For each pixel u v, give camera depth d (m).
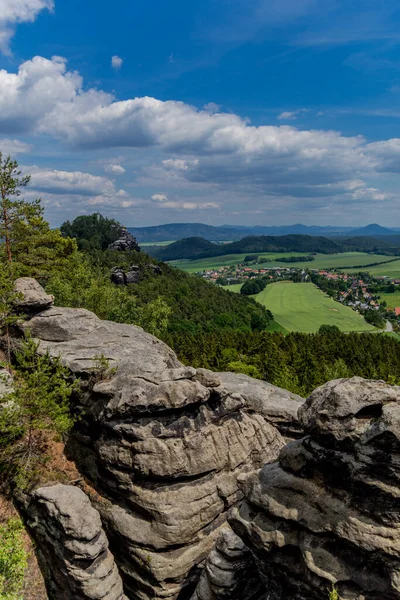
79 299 56.56
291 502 16.44
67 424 23.14
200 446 22.45
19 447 24.44
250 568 18.69
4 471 23.56
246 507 18.00
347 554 15.09
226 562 18.55
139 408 22.16
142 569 20.59
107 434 23.16
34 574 20.38
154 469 21.30
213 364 76.75
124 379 24.12
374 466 14.27
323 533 15.40
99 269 77.50
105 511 22.16
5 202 38.09
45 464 24.00
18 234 40.69
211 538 21.69
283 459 17.36
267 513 16.98
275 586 17.27
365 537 14.23
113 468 22.42
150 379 23.58
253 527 17.17
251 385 34.62
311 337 100.62
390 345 91.56
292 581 16.31
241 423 25.00
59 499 20.30
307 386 67.44
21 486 21.72
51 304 33.12
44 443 25.23
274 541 16.44
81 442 24.95
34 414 22.53
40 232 44.88
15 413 22.05
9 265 36.88
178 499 21.19
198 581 20.80
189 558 20.80
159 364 26.94
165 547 20.47
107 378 25.17
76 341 30.55
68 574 19.22
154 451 21.56
